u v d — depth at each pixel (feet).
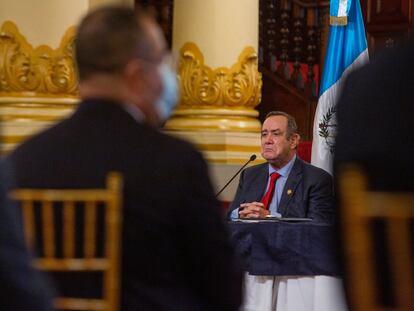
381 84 13.83
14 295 10.60
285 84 66.13
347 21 52.31
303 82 66.90
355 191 13.61
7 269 10.59
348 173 13.65
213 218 16.17
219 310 16.33
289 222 35.04
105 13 16.88
